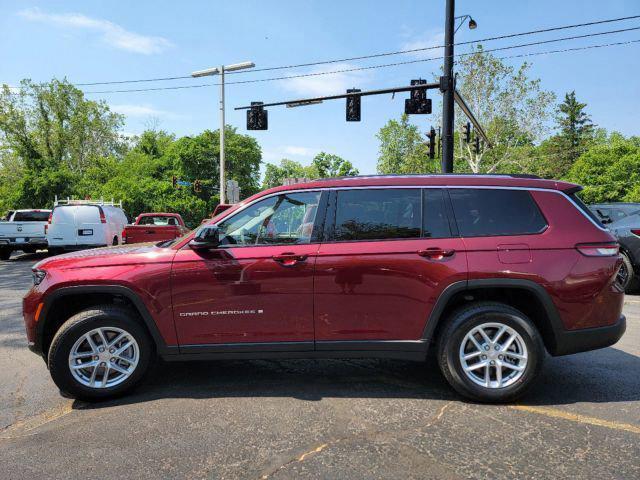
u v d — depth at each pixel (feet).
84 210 50.85
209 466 9.42
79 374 12.64
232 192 85.10
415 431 10.87
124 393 12.98
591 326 12.43
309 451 9.98
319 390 13.51
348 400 12.75
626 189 110.01
